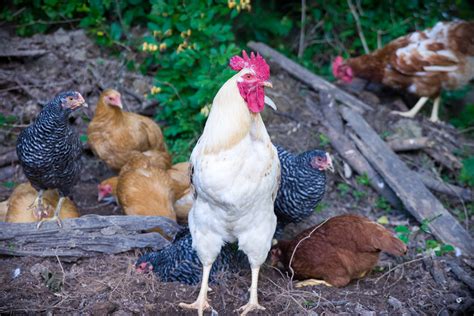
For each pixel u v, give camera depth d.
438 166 2.71
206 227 1.91
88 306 1.97
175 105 2.70
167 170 2.55
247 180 1.81
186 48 2.69
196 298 2.02
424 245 2.37
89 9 2.93
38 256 2.14
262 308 1.96
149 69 2.96
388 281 2.20
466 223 2.50
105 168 2.77
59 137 2.07
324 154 2.16
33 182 2.17
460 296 2.13
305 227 2.45
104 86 2.89
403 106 2.99
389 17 3.29
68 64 2.93
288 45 3.35
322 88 2.94
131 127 2.55
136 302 1.99
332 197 2.59
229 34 2.68
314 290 2.10
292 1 3.37
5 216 2.28
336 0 3.30
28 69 2.91
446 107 3.20
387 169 2.57
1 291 2.01
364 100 3.01
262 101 1.83
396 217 2.54
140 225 2.22
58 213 2.20
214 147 1.82
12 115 2.79
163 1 2.72
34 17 3.05
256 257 1.94
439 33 2.83
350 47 3.33
